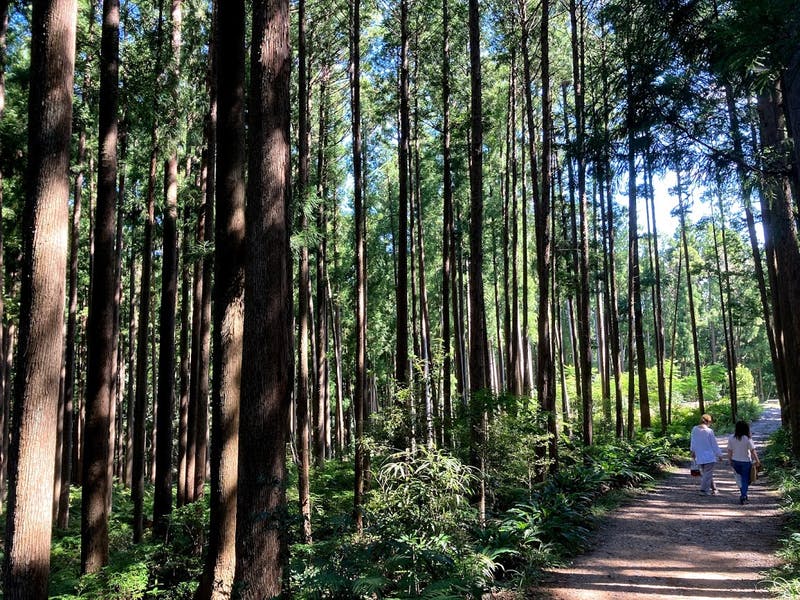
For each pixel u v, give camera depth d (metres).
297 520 5.18
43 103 5.86
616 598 5.71
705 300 58.09
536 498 9.62
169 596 7.62
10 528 5.42
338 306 32.00
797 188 5.80
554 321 20.05
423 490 6.76
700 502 10.60
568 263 20.12
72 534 14.65
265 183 5.67
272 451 5.43
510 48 18.02
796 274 12.47
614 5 6.65
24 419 5.55
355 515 8.51
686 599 5.57
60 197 5.90
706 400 37.53
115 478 25.09
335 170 24.55
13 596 5.34
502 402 9.05
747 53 4.20
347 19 16.41
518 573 6.37
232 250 6.99
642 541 7.95
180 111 11.83
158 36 12.18
